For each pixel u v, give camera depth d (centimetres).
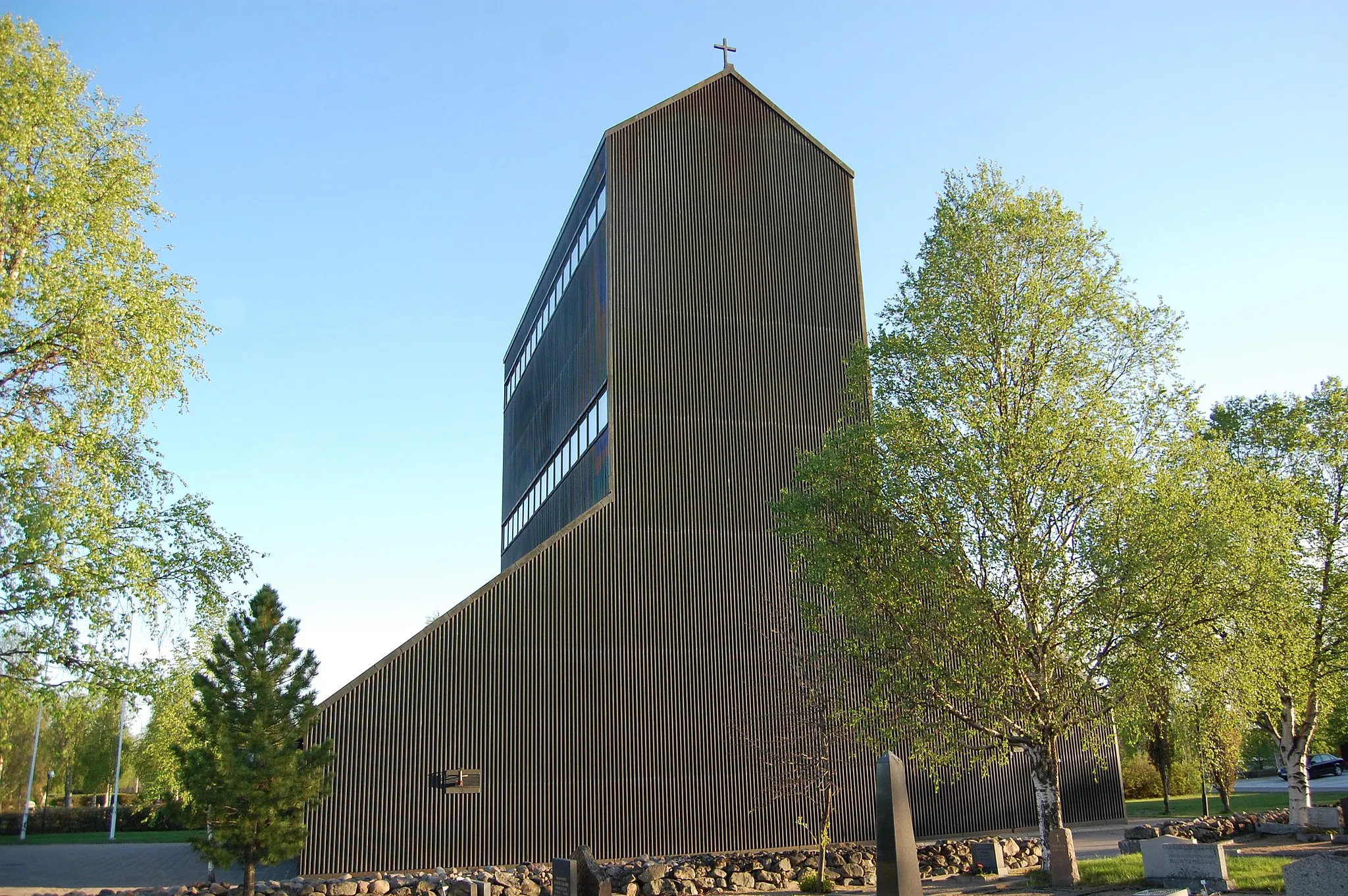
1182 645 1889
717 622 2784
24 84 1845
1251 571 1939
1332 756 6406
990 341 2209
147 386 1839
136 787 7738
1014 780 2955
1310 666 2623
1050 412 2048
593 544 2753
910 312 2305
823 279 3294
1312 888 1352
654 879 2214
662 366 3030
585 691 2609
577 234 3584
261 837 1966
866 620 2112
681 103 3347
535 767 2503
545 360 4009
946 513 2102
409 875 2205
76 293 1805
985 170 2391
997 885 2078
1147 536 1897
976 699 2033
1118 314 2162
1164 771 3866
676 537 2844
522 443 4469
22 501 1702
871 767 2778
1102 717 2019
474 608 2572
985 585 2055
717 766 2650
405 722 2427
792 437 3070
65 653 1753
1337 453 2845
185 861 2970
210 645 2044
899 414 2184
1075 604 1988
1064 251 2238
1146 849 1780
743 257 3238
